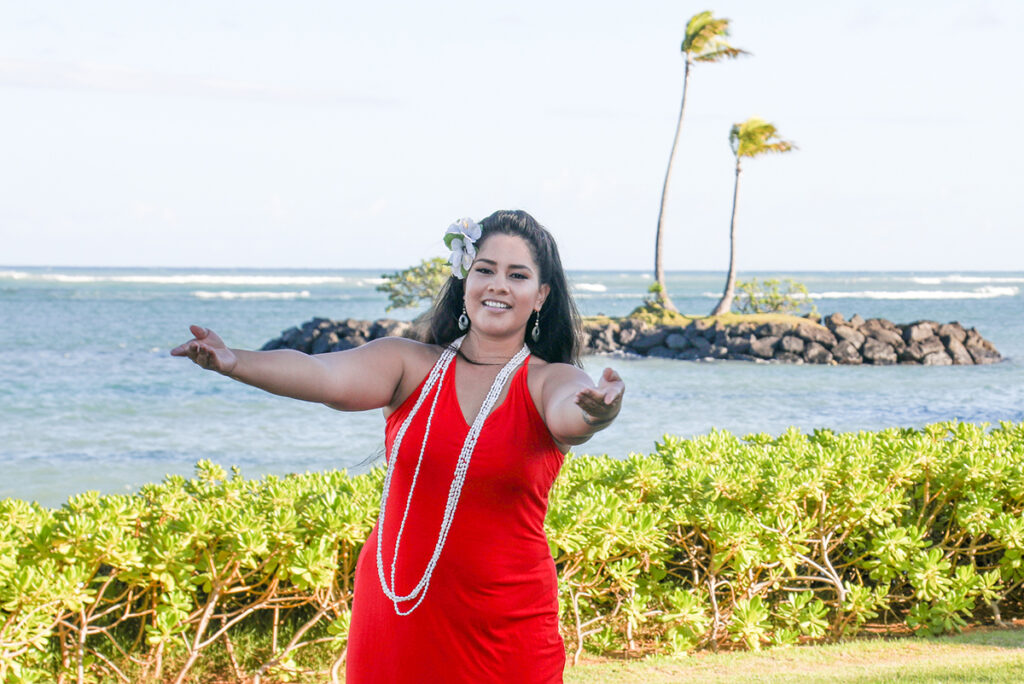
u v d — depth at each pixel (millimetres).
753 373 34000
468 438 2316
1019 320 74250
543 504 2418
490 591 2307
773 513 5699
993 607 6031
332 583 5004
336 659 5023
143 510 5242
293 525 4797
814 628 5625
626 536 5227
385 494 2453
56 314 67875
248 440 16844
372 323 45344
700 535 5605
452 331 2643
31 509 5082
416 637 2309
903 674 4629
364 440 16875
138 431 17906
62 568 4535
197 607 5230
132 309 76875
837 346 40125
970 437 7359
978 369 37375
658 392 26828
